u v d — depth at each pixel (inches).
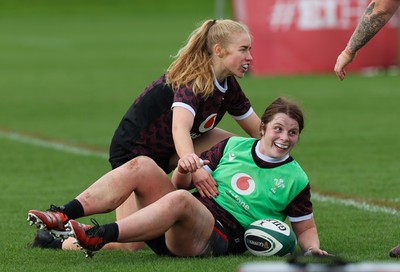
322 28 2984.7
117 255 884.6
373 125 2016.5
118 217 908.6
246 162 876.6
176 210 806.5
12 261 869.8
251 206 868.0
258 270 487.5
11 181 1421.0
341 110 2261.3
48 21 5634.8
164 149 929.5
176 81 892.0
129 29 5108.3
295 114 856.9
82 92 2721.5
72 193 1311.5
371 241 959.6
